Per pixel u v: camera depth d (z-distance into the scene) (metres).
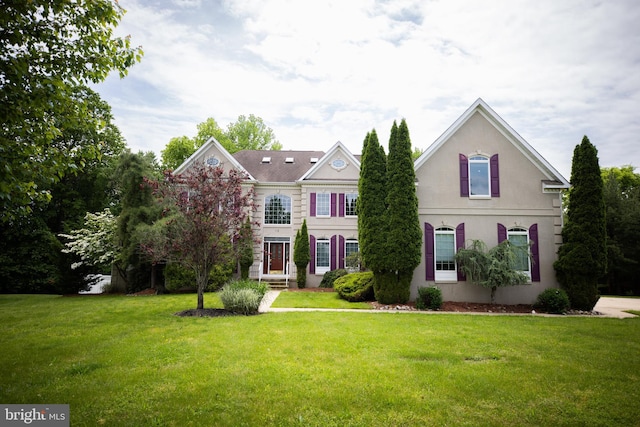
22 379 5.97
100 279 23.02
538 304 15.55
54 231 28.58
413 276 16.28
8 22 5.90
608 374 6.59
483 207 16.64
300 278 22.97
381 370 6.54
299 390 5.57
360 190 16.69
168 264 19.86
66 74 6.71
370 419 4.70
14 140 6.45
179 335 9.02
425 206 16.61
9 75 5.71
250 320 11.16
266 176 26.08
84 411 4.81
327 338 8.85
